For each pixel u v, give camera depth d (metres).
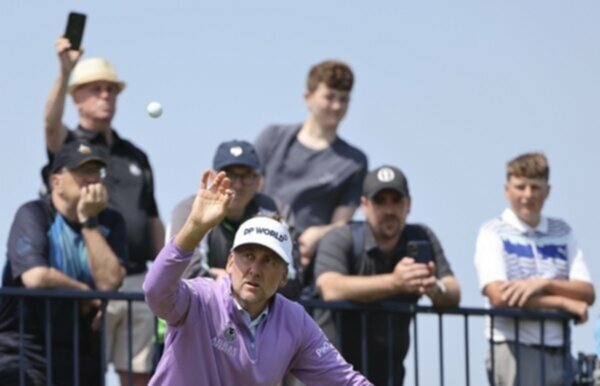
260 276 26.91
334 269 37.16
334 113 41.19
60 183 35.91
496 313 38.03
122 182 39.12
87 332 35.81
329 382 28.38
